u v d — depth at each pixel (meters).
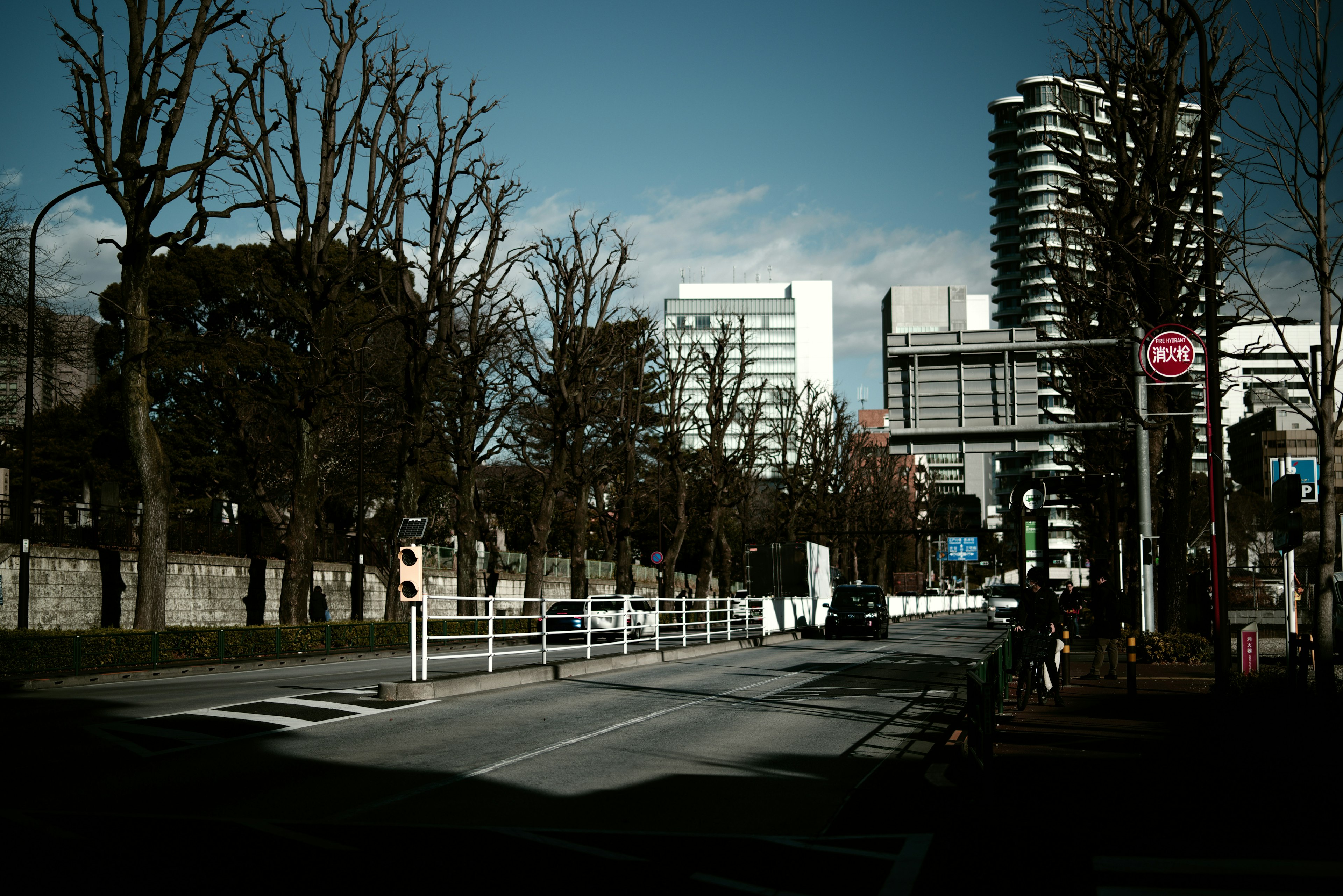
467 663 27.89
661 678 23.12
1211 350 16.72
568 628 39.28
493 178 39.69
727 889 6.73
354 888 6.60
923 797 9.84
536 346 44.56
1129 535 33.50
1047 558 29.30
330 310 33.97
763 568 49.12
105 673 24.12
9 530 29.39
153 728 14.16
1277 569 63.22
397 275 39.22
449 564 54.69
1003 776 10.47
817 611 49.75
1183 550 25.91
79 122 26.97
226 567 37.84
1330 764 11.14
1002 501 145.00
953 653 33.41
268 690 19.98
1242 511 70.69
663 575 53.44
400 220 38.16
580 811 9.16
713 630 43.84
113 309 46.72
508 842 7.96
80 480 48.28
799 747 12.97
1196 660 24.39
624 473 53.19
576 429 46.34
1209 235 16.66
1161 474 28.41
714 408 56.97
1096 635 21.47
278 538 42.62
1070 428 21.91
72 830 8.15
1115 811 8.91
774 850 7.82
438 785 10.25
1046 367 34.03
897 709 17.31
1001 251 152.00
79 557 30.83
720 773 11.12
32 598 28.98
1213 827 8.33
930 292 173.38
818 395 79.19
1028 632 16.48
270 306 44.56
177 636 27.08
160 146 27.69
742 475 60.69
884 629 43.72
